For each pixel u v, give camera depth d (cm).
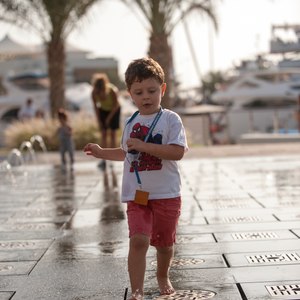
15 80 5469
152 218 515
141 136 511
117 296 531
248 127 4947
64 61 2717
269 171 1415
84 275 601
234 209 916
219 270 593
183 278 571
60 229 831
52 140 2530
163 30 2459
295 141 3084
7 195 1201
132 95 512
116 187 1245
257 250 662
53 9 2591
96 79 1569
